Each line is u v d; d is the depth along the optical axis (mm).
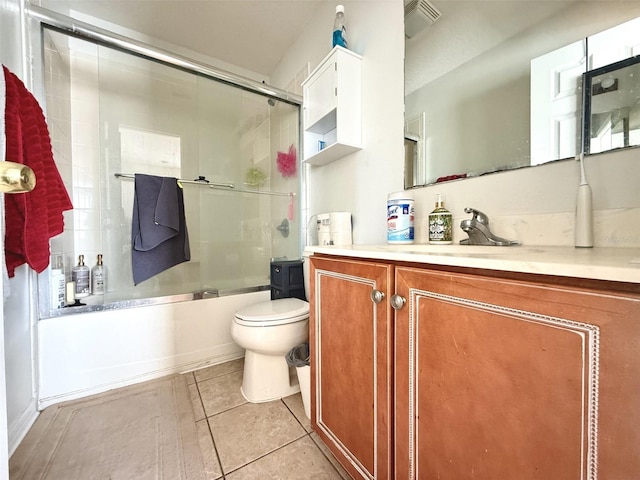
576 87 665
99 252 1682
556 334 360
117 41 1344
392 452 621
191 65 1543
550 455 368
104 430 1040
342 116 1264
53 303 1272
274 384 1265
